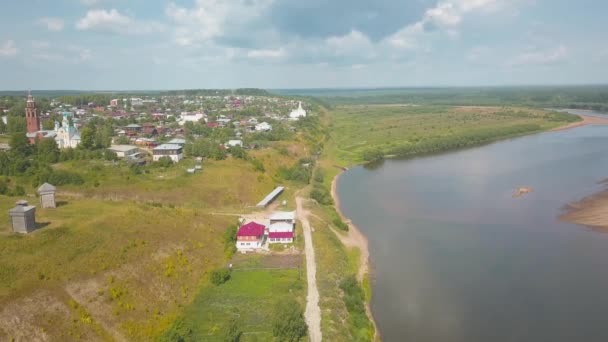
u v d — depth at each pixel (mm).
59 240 77688
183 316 69312
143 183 128500
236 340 63469
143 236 85875
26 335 57469
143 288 72688
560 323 73062
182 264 82562
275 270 86188
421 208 133750
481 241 107062
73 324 61562
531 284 85750
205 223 101750
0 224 82750
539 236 109500
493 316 75312
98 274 71500
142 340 62938
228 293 77188
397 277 89562
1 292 61531
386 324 73250
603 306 77875
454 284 86188
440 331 71312
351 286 80625
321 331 66375
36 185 120875
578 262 94750
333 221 118625
